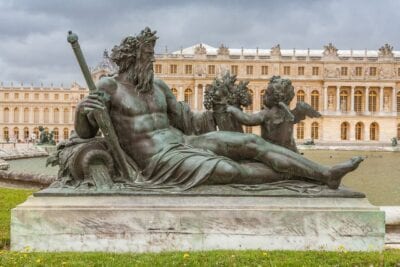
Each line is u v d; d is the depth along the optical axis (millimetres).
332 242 7613
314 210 7633
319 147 93875
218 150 8367
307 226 7625
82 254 7215
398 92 123812
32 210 7555
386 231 9508
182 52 129375
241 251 7340
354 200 7863
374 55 130750
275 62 122375
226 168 7883
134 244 7570
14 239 7555
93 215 7562
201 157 8070
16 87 141750
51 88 141500
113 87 8469
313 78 123438
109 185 7961
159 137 8320
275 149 8266
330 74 122875
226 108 8961
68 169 8273
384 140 122375
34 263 6770
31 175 17438
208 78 121750
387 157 62062
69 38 7848
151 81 8625
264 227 7625
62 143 8945
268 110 8820
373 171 35594
